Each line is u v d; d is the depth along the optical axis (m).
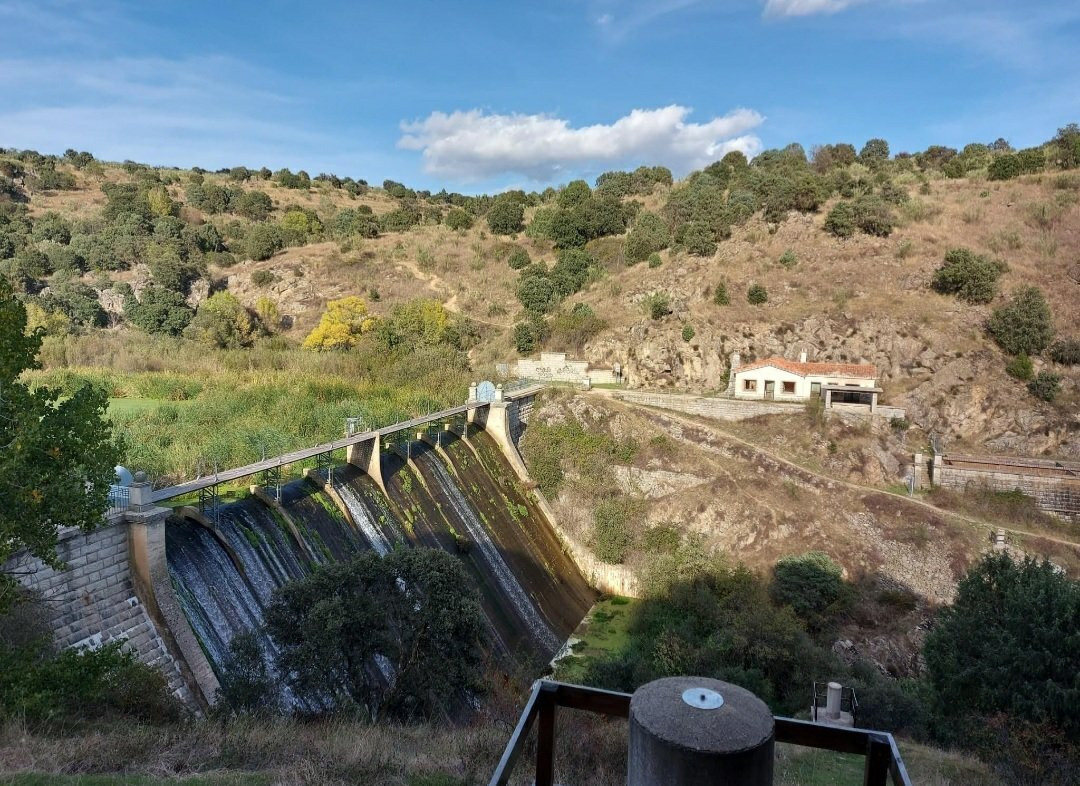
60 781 12.69
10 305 17.44
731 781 5.24
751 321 72.00
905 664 41.09
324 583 23.34
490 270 109.25
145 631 24.27
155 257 99.56
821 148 123.12
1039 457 57.12
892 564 47.16
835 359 66.94
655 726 5.50
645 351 72.50
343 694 22.38
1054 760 20.98
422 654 23.86
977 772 20.84
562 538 53.66
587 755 17.41
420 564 24.50
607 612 47.78
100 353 70.31
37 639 19.36
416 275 109.31
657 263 92.56
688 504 52.84
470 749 16.72
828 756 21.30
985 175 97.81
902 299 71.44
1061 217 82.25
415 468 44.56
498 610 40.53
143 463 36.47
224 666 24.95
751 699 5.95
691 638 40.88
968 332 66.38
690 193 105.44
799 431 59.16
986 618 26.78
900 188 92.62
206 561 27.88
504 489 52.88
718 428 60.81
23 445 16.31
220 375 63.97
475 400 56.44
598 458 57.00
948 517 49.34
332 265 109.50
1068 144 98.00
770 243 85.50
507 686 29.11
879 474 55.59
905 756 22.19
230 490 34.84
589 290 93.31
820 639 41.88
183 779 13.52
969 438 59.69
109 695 18.94
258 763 15.45
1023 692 23.73
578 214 109.25
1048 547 46.50
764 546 49.69
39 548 17.72
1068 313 67.00
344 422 48.00
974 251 77.75
